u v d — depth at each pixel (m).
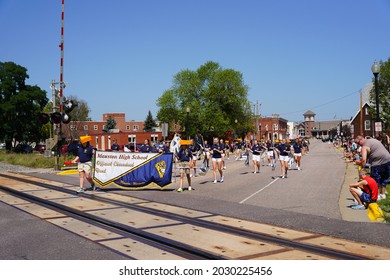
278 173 21.27
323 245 6.79
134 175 14.34
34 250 6.76
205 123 73.62
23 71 66.12
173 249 6.76
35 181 16.69
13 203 11.38
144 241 7.25
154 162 14.40
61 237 7.57
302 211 9.94
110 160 14.42
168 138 78.00
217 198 12.27
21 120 66.06
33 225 8.61
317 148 72.75
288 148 18.78
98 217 9.20
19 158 31.95
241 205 10.85
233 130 75.69
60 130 23.50
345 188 14.44
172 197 12.44
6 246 7.03
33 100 66.94
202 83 76.44
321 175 19.77
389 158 10.50
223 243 7.00
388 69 40.50
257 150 21.86
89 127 115.38
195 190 14.28
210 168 25.53
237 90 74.94
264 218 9.05
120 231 7.99
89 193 13.27
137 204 11.01
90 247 6.89
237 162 34.06
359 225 8.24
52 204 11.06
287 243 6.94
